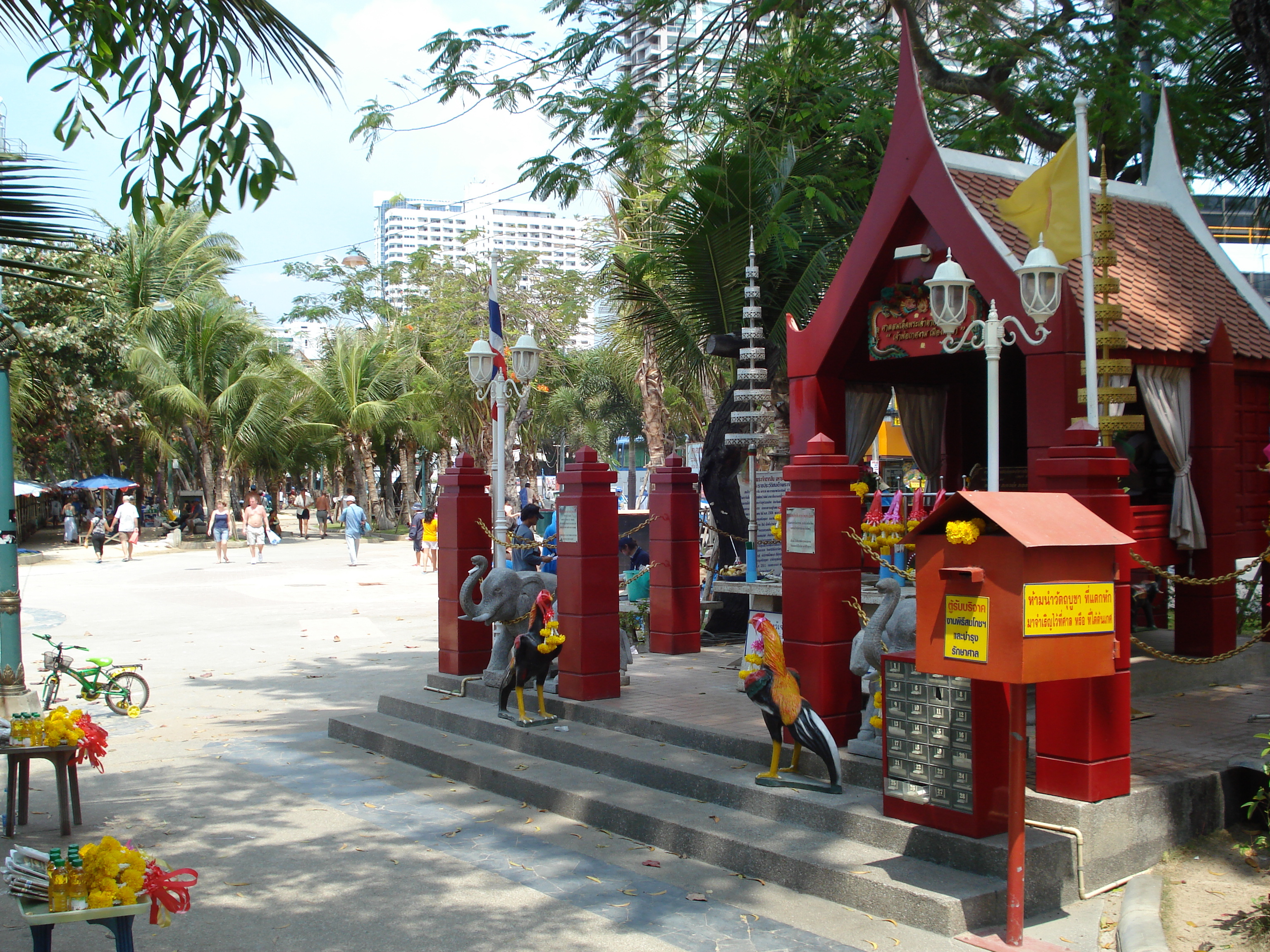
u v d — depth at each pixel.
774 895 5.26
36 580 23.61
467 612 8.73
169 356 36.47
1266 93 6.70
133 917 3.81
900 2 7.82
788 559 6.59
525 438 38.00
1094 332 6.25
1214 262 9.25
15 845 6.14
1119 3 11.87
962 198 7.28
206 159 5.57
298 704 10.54
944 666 4.57
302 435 41.00
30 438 31.55
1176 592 8.71
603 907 5.20
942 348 7.71
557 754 7.50
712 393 22.50
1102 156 7.43
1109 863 5.24
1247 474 9.04
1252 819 6.00
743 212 11.81
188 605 18.81
